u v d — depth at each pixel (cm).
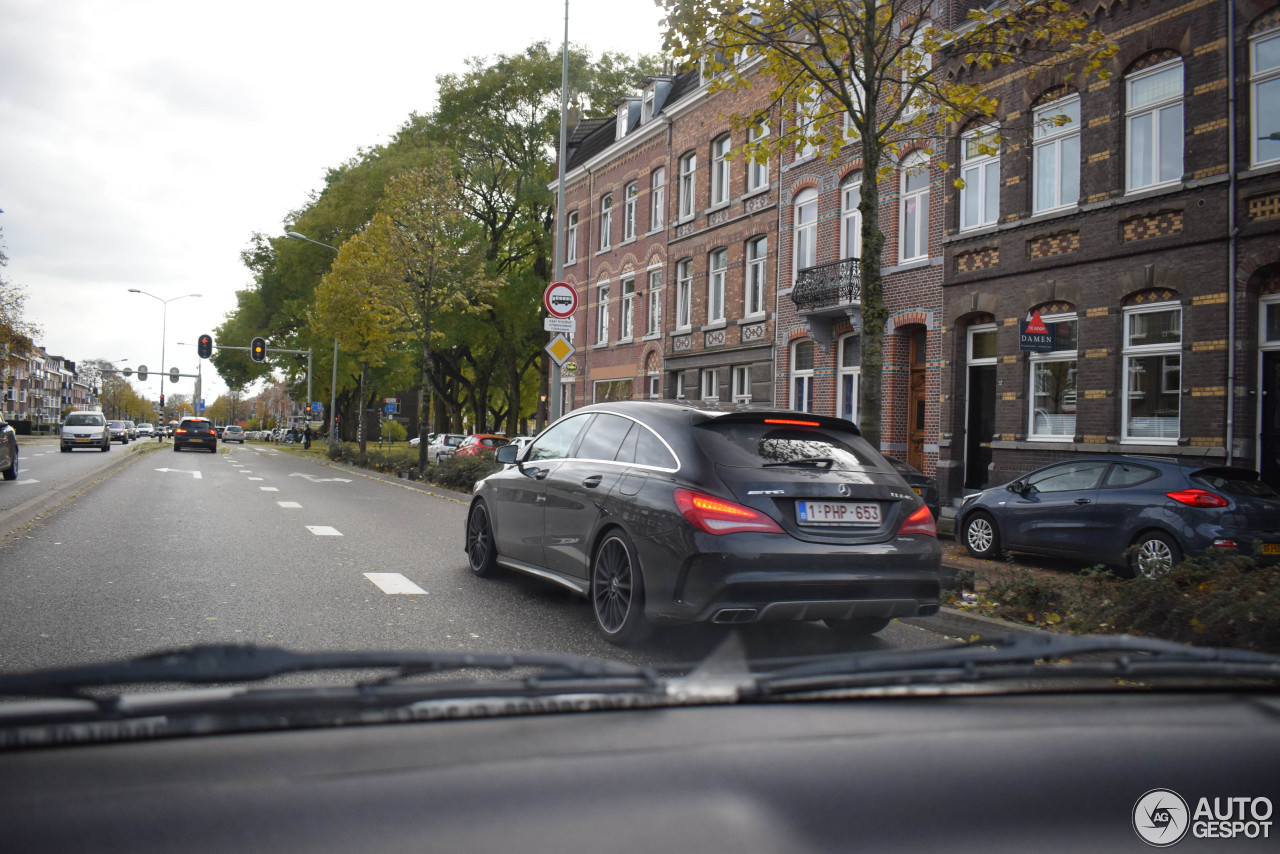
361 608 655
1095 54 984
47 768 148
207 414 16475
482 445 3145
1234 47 1234
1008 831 159
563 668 216
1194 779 182
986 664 237
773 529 507
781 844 146
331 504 1563
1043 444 1489
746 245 2373
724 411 571
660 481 544
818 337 2028
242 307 5903
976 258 1631
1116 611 595
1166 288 1319
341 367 4831
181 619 598
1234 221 1224
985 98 1017
